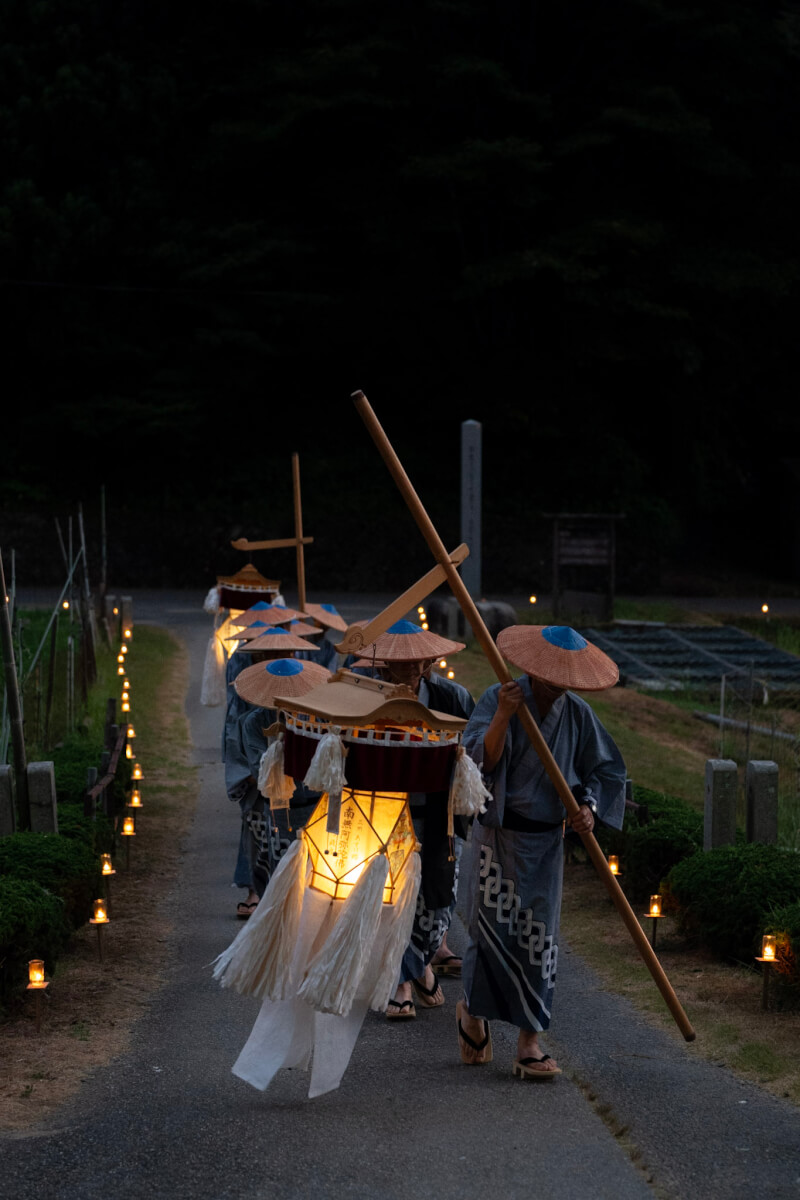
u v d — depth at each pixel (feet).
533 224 121.49
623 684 66.74
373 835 14.97
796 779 41.16
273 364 125.49
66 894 21.88
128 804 34.42
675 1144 13.30
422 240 121.29
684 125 114.52
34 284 115.34
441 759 14.97
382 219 117.60
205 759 43.16
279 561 116.37
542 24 122.01
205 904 26.05
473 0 118.73
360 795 14.98
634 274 120.06
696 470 132.87
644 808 26.73
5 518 113.80
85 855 23.08
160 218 119.24
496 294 124.16
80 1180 12.35
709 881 21.72
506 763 15.87
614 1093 14.89
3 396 124.67
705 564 134.92
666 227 123.44
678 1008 15.84
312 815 15.21
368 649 19.56
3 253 115.44
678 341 122.21
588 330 122.52
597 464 125.59
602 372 130.21
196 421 117.91
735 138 128.88
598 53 123.03
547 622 86.94
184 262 116.78
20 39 121.49
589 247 112.98
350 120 117.39
